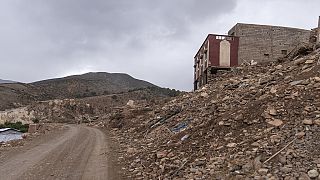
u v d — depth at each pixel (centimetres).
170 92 13575
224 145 1053
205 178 895
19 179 1126
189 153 1145
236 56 3153
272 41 3180
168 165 1081
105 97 12131
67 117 10000
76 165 1360
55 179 1123
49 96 14100
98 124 4831
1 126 6412
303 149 841
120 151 1734
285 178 760
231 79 2331
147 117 3083
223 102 1633
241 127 1121
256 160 862
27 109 9838
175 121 2078
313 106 1022
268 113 1089
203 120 1477
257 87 1590
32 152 1750
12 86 13262
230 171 873
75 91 16238
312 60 1520
